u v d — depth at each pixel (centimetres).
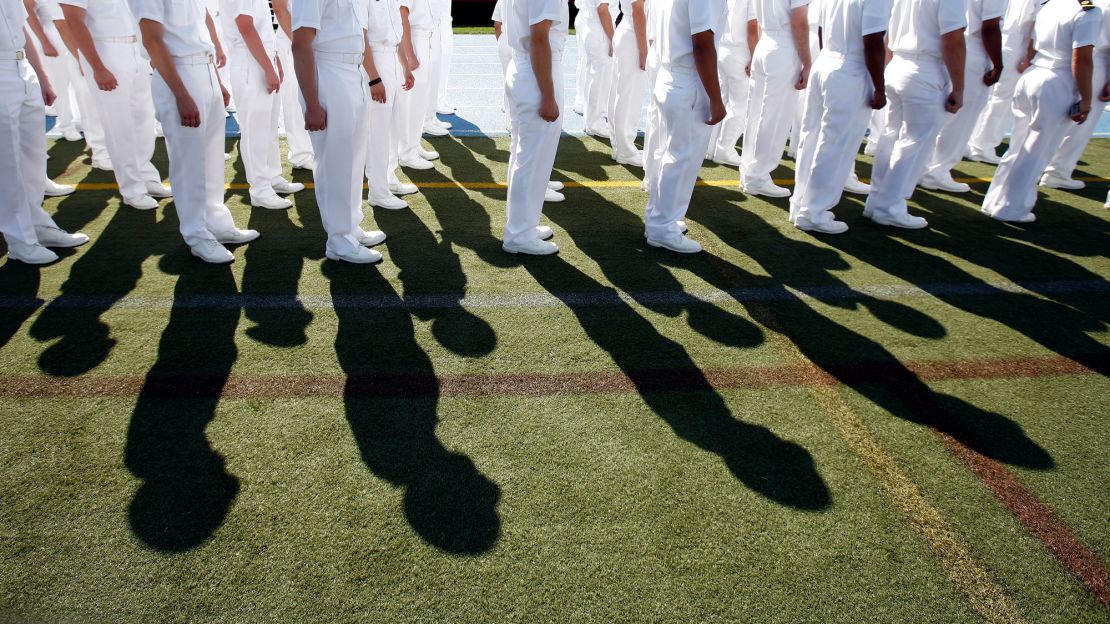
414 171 604
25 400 263
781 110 527
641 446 247
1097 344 332
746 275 403
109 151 471
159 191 516
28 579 186
